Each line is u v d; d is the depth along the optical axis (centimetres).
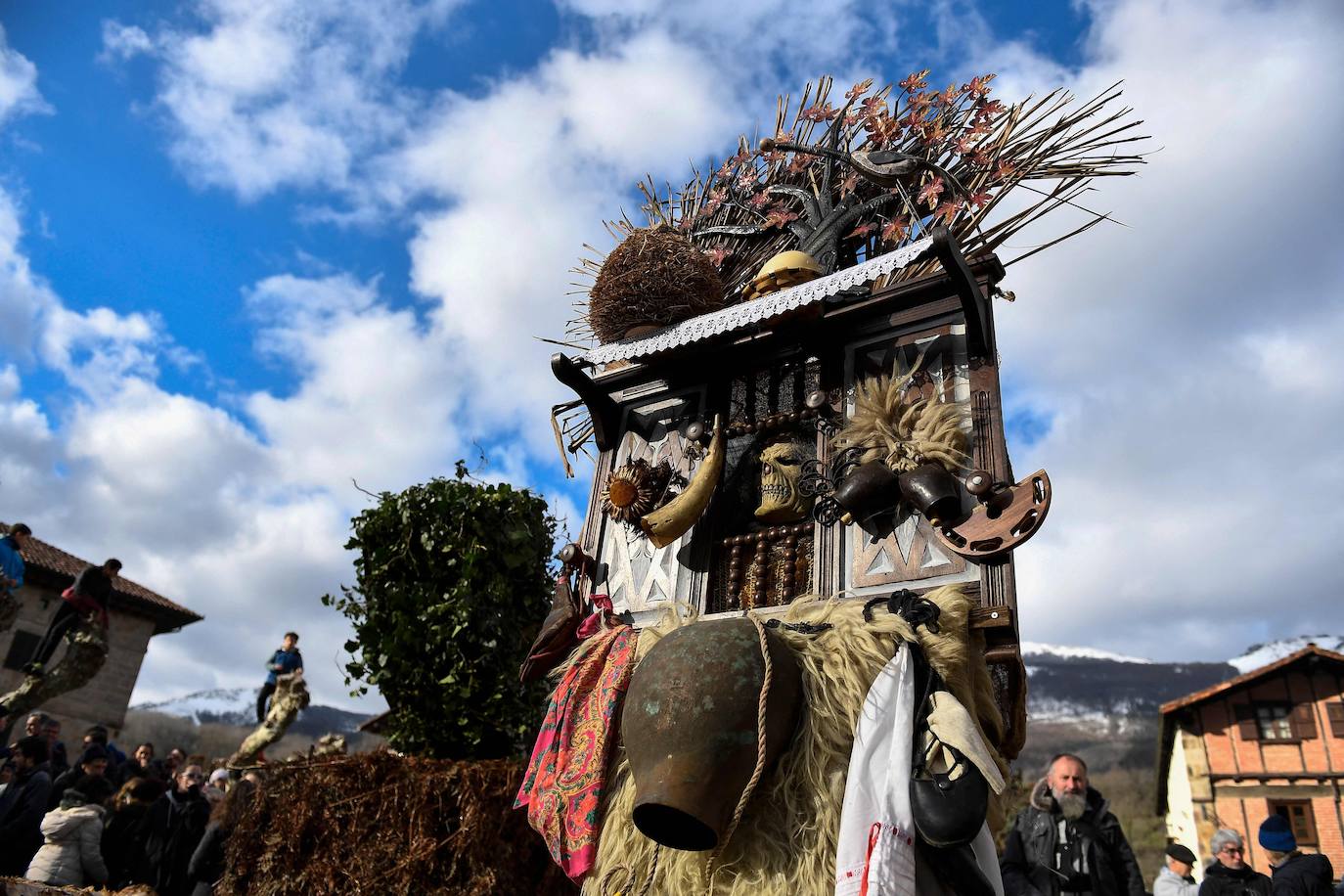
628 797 219
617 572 333
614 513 336
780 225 423
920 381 290
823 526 287
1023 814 374
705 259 362
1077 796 358
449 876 304
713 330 311
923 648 210
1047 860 355
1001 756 222
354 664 412
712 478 317
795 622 229
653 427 359
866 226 387
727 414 341
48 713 2288
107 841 542
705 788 188
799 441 321
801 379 331
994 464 260
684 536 325
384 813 316
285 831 323
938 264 336
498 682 411
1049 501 233
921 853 185
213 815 461
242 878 325
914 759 188
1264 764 2456
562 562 328
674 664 203
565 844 227
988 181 359
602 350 341
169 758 835
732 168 460
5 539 870
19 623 2259
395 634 405
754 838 195
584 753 234
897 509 272
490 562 423
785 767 198
